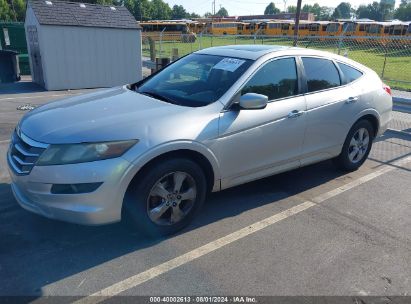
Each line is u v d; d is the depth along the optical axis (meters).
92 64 12.86
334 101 4.48
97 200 2.99
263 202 4.20
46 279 2.89
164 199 3.34
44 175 2.99
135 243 3.36
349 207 4.13
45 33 11.72
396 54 19.69
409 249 3.37
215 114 3.51
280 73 4.09
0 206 3.98
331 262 3.16
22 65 15.77
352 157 5.03
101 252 3.23
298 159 4.29
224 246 3.35
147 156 3.09
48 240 3.39
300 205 4.15
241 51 4.28
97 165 2.96
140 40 13.61
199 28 52.47
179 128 3.28
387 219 3.89
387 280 2.95
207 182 3.70
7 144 6.16
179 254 3.23
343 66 4.81
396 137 6.91
